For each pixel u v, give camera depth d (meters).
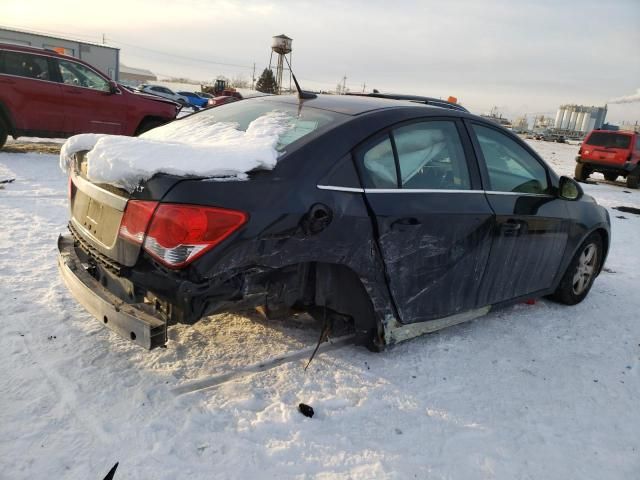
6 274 3.84
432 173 3.14
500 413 2.75
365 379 2.92
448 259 3.16
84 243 2.80
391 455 2.35
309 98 3.35
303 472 2.20
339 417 2.57
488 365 3.24
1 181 6.93
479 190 3.34
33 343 2.93
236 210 2.31
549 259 3.95
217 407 2.53
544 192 3.91
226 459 2.21
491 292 3.56
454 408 2.75
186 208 2.24
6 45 8.72
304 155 2.62
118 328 2.39
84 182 2.80
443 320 3.36
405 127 3.05
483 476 2.29
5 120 8.97
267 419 2.48
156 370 2.79
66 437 2.23
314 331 3.40
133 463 2.13
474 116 3.50
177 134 3.27
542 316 4.13
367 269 2.84
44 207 5.90
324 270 2.83
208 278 2.31
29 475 2.02
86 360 2.81
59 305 3.41
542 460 2.43
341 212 2.64
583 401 2.95
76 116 9.38
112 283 2.69
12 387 2.53
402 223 2.88
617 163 15.62
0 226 4.99
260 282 2.58
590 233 4.30
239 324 3.39
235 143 2.73
